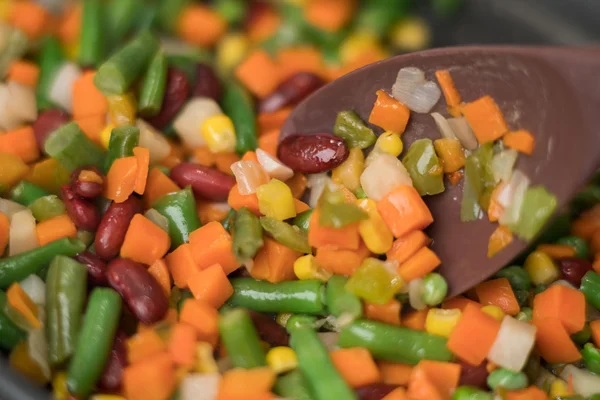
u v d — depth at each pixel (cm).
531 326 29
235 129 33
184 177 31
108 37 37
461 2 38
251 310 30
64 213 30
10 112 33
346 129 30
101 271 29
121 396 28
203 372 29
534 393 28
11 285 29
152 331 29
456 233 29
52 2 37
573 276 31
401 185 29
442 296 29
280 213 30
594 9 36
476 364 29
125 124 32
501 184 29
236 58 38
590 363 29
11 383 26
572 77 27
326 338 29
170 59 33
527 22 37
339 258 29
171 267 30
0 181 31
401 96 30
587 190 32
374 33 38
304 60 37
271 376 28
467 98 29
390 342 29
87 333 28
